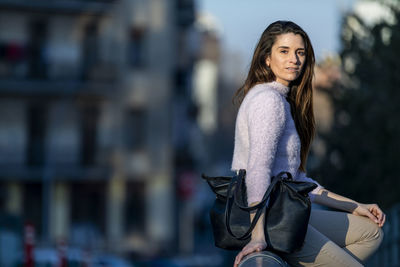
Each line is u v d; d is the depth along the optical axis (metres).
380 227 4.91
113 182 54.38
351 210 4.96
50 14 52.41
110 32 54.34
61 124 52.66
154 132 56.00
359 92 16.02
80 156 53.25
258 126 4.41
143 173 55.41
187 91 63.22
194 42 61.00
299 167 4.94
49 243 47.03
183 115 61.25
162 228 55.81
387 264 10.47
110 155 54.06
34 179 51.81
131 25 55.47
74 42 53.06
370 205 4.94
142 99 55.62
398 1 15.95
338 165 16.81
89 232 53.44
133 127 55.47
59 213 52.66
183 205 59.84
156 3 56.25
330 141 16.78
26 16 51.84
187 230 59.75
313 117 4.86
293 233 4.29
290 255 4.55
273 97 4.48
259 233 4.29
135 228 55.22
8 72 51.34
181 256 58.38
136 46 55.81
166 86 56.44
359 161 16.50
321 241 4.54
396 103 15.53
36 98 52.22
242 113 4.56
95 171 53.41
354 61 16.83
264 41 4.71
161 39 56.44
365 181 16.16
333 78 17.05
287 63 4.63
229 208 4.43
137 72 55.62
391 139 15.84
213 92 105.19
